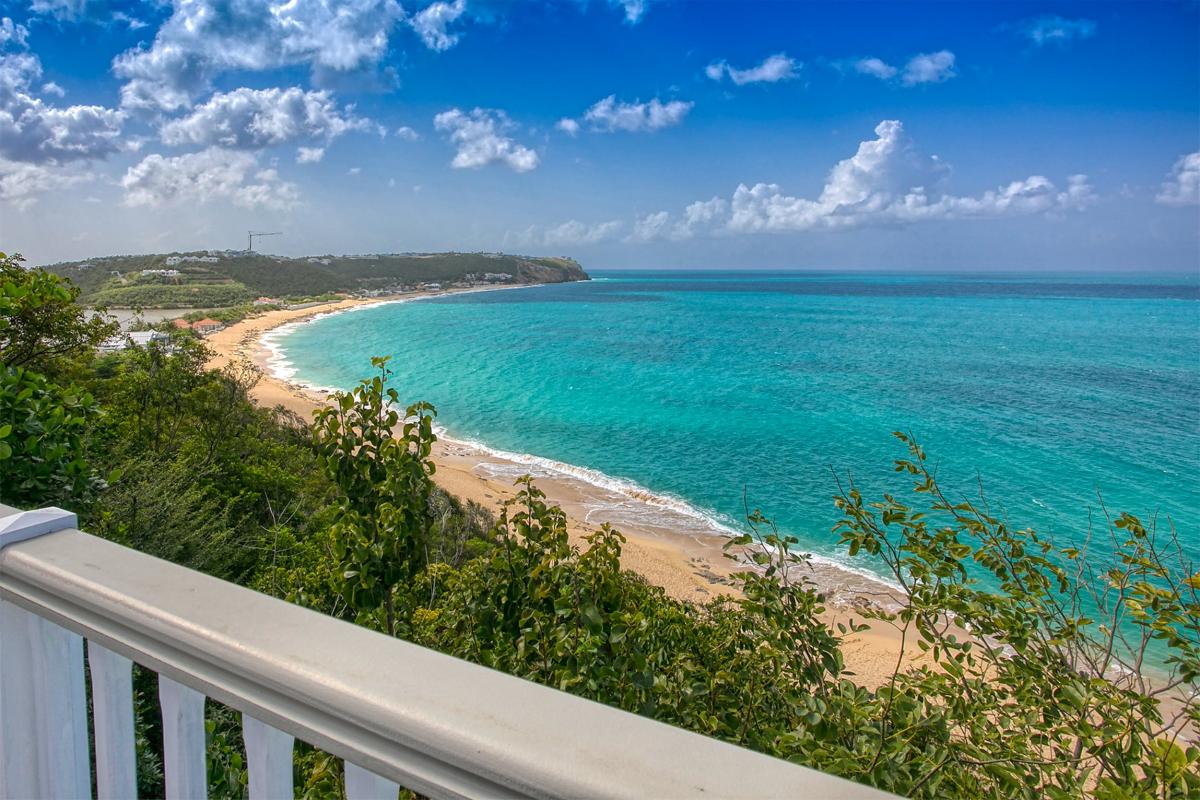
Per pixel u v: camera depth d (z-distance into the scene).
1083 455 41.00
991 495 33.06
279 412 32.69
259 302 163.88
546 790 0.62
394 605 4.77
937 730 2.68
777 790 0.58
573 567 3.48
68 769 1.17
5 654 1.18
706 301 182.12
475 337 103.69
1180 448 42.72
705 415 52.59
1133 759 2.35
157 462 12.29
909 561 3.17
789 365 77.50
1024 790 2.42
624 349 90.62
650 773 0.61
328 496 17.92
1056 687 2.74
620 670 3.21
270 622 0.89
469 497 28.94
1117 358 82.19
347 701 0.74
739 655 3.79
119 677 1.04
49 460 3.59
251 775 0.88
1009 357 82.88
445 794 0.69
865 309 154.38
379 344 95.44
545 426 48.88
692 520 29.84
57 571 1.05
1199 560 24.06
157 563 1.06
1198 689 2.58
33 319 9.35
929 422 50.16
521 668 3.52
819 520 29.66
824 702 3.00
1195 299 185.62
